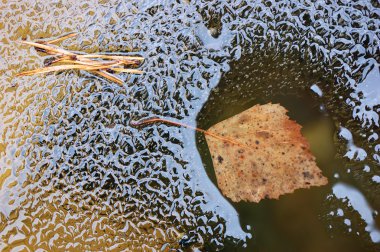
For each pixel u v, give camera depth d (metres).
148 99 0.27
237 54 0.28
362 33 0.27
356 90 0.27
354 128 0.27
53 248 0.26
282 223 0.26
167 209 0.26
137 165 0.27
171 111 0.27
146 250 0.26
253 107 0.27
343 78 0.27
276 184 0.26
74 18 0.28
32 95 0.28
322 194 0.26
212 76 0.27
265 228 0.26
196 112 0.27
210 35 0.28
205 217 0.26
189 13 0.28
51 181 0.27
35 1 0.29
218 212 0.26
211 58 0.28
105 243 0.26
